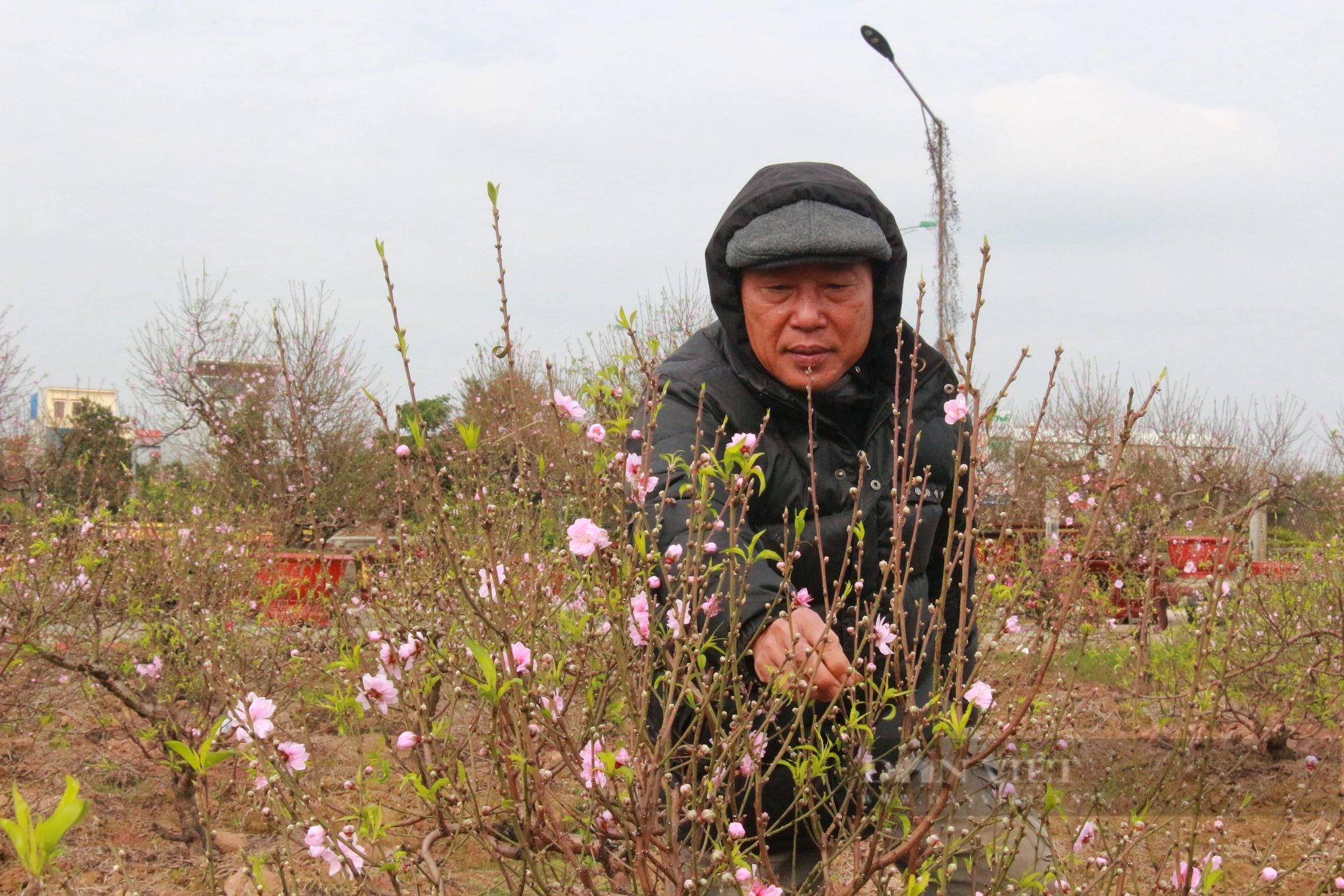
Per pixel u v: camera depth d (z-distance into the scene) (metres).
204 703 3.81
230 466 12.09
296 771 1.78
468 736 2.05
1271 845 2.37
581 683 1.98
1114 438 2.09
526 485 2.25
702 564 1.79
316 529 2.28
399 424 1.71
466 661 2.09
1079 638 5.02
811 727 2.17
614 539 1.84
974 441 1.74
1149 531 5.32
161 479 11.92
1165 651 4.81
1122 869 2.06
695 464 1.75
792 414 2.26
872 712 1.80
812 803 2.17
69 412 16.02
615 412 2.07
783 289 2.17
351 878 1.95
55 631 4.84
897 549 1.86
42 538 4.98
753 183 2.27
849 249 2.11
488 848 1.75
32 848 1.01
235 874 3.37
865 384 2.36
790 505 2.26
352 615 2.58
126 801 4.41
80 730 5.04
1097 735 3.13
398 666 1.92
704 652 1.93
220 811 4.22
